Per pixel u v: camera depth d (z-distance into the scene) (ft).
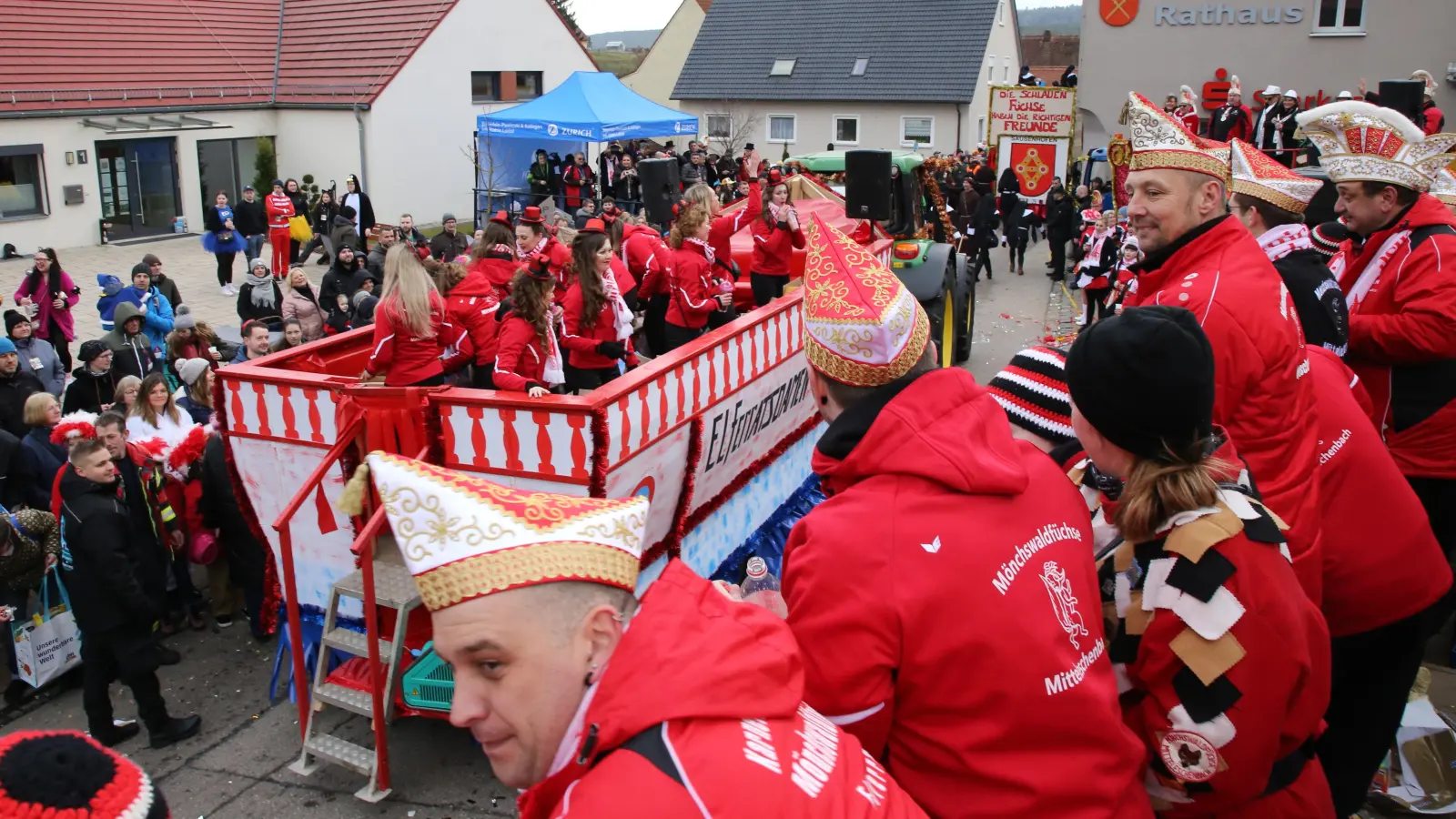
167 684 16.67
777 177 24.09
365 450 13.35
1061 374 7.85
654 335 22.70
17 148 69.72
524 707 4.24
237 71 85.35
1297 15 67.56
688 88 125.70
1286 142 54.08
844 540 5.59
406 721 15.10
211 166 83.15
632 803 3.85
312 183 81.87
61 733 4.97
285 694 16.17
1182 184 9.13
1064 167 68.95
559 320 16.79
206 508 17.67
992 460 5.77
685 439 14.97
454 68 89.40
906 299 6.18
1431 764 11.96
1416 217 13.01
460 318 16.96
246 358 25.20
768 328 17.85
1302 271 10.92
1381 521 9.46
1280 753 6.75
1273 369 8.29
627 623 4.51
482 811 13.06
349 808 13.19
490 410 12.69
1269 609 6.05
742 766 3.98
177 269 65.92
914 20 121.39
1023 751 5.48
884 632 5.39
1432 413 13.19
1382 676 9.89
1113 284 41.01
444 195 90.33
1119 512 6.38
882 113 118.42
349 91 84.02
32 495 19.95
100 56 78.13
